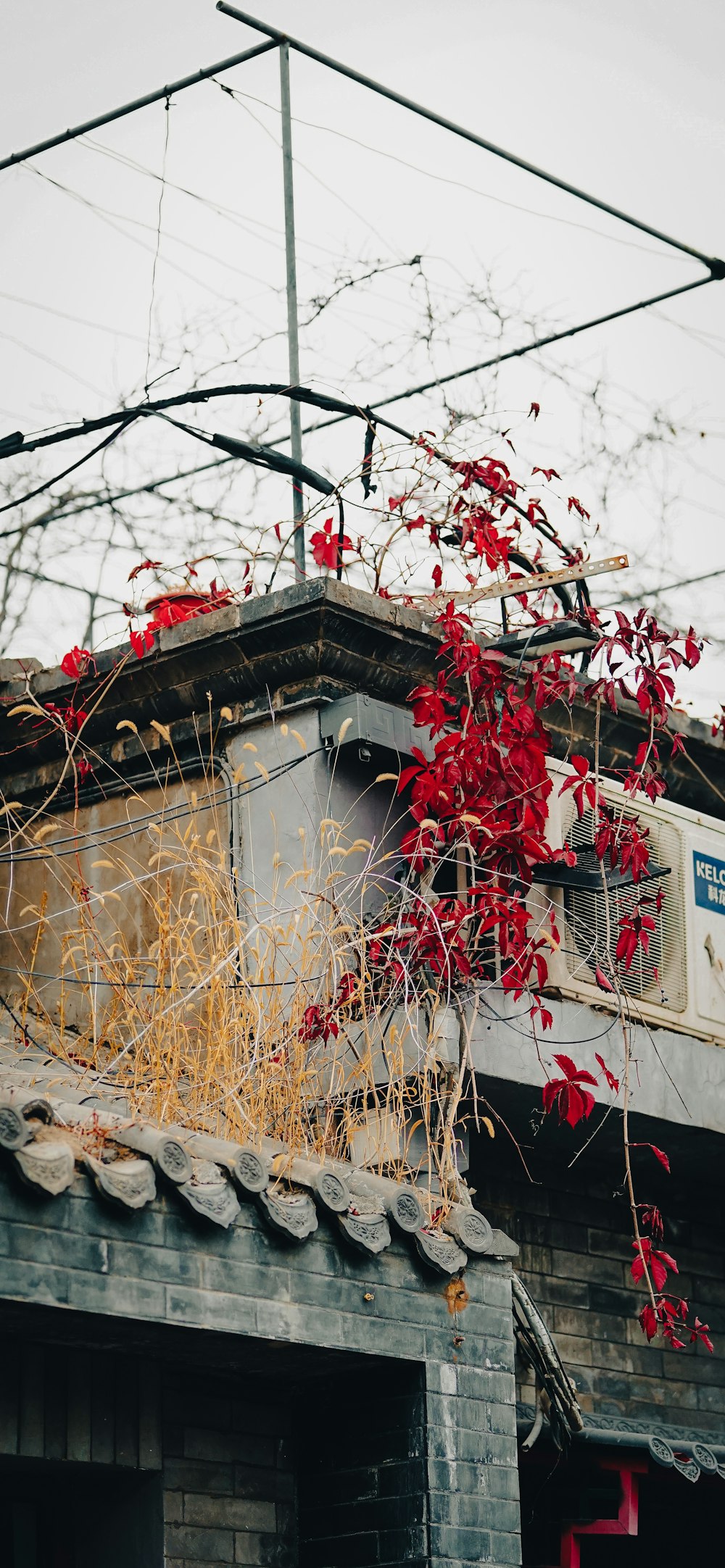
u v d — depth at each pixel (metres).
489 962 7.34
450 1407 6.01
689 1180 9.05
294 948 7.12
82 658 8.23
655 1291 8.66
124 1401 5.75
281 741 7.79
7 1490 5.87
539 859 7.45
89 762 8.47
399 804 7.95
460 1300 6.15
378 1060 6.94
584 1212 8.52
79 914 8.08
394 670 7.85
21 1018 7.35
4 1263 4.71
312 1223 5.58
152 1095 6.04
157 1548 5.75
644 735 8.65
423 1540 5.84
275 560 8.45
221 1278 5.30
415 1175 6.70
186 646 7.89
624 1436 7.11
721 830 8.72
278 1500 6.17
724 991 8.41
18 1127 4.78
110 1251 5.00
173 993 6.73
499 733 7.48
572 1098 7.09
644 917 7.78
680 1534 8.76
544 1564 7.59
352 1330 5.71
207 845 7.96
